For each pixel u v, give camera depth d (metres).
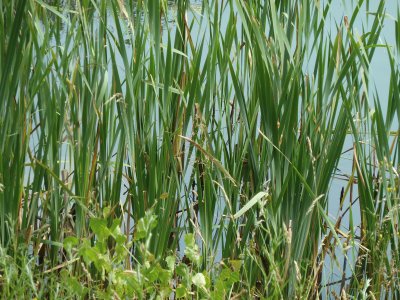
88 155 5.90
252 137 6.13
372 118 6.11
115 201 6.02
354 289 6.31
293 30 6.07
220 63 6.05
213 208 6.11
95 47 5.96
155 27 5.79
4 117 5.61
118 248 5.39
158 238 5.95
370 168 6.45
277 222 6.07
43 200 6.10
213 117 6.30
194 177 6.80
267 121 5.90
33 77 5.82
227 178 6.06
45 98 5.74
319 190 6.11
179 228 6.12
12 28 5.43
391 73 6.06
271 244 5.89
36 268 6.05
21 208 6.20
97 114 5.76
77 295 5.36
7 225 5.71
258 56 5.78
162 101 6.18
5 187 5.75
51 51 5.71
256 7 6.13
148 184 6.07
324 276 6.52
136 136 6.03
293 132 5.91
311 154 5.93
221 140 6.12
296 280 6.00
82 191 5.88
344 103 5.85
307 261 6.14
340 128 6.03
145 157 6.05
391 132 6.74
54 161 5.90
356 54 5.82
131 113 5.71
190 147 6.10
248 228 6.05
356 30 5.91
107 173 6.08
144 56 6.00
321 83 6.03
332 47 6.08
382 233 6.39
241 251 6.10
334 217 6.71
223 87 6.15
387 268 6.27
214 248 6.11
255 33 5.72
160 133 6.10
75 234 6.08
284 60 6.01
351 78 6.30
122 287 5.32
